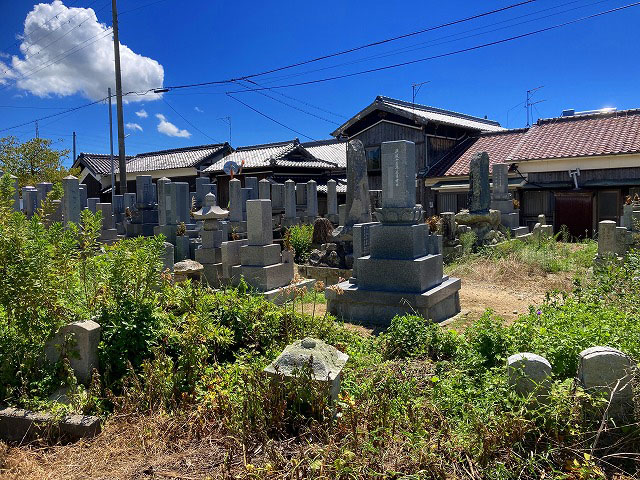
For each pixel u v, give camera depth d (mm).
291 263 9742
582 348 4105
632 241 10602
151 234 16250
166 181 14055
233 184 16656
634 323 4707
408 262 7273
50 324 4609
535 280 10477
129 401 4242
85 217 5801
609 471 3193
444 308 7742
